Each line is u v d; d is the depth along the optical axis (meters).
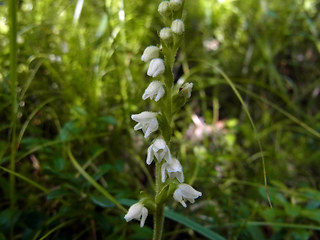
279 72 0.22
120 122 0.15
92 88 0.15
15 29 0.09
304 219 0.13
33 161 0.14
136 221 0.12
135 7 0.18
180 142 0.16
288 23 0.22
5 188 0.12
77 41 0.16
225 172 0.15
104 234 0.11
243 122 0.20
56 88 0.15
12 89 0.10
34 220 0.11
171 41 0.08
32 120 0.14
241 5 0.23
